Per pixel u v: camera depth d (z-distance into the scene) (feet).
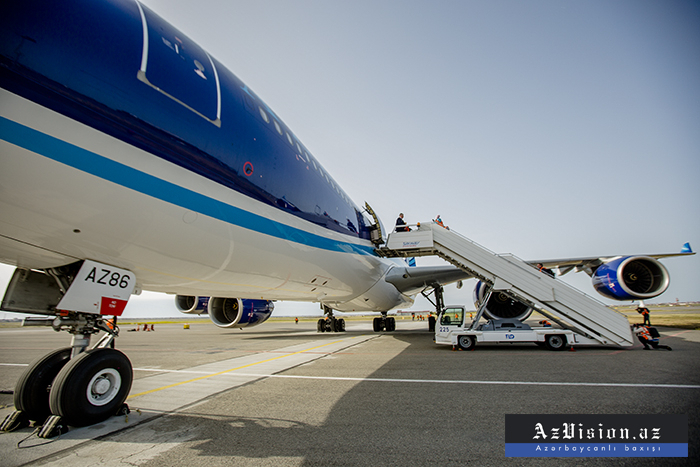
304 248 25.91
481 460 10.12
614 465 9.73
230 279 21.38
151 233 15.02
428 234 39.34
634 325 34.47
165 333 86.99
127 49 13.93
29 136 10.95
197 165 16.31
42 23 11.43
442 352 33.65
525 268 35.65
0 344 56.49
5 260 14.48
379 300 52.24
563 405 14.94
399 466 9.78
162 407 16.34
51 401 13.03
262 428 13.26
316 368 26.27
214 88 18.25
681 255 41.83
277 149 23.12
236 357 34.22
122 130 13.28
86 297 14.87
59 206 12.19
